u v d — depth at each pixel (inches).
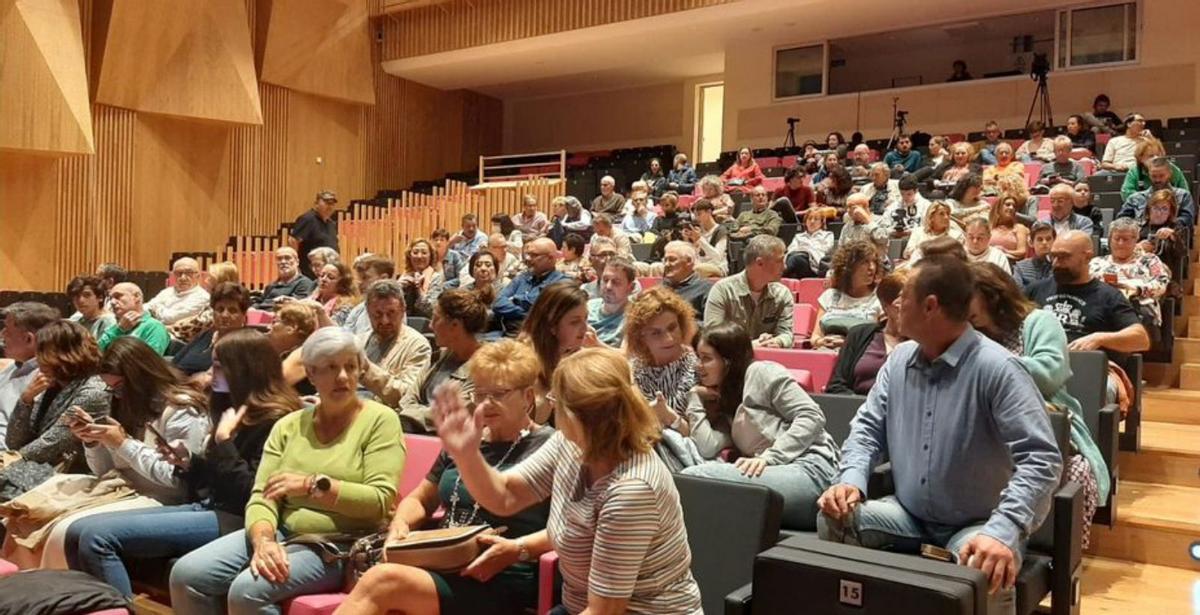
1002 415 78.0
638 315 113.8
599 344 118.0
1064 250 140.5
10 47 330.3
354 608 81.7
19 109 332.2
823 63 461.1
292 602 90.3
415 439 110.8
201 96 397.1
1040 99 415.5
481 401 91.7
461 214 401.1
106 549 100.4
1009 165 303.7
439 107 550.6
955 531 81.8
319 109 473.1
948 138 400.8
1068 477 99.1
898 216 251.9
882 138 448.8
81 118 345.7
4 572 91.1
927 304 80.4
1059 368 100.7
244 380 108.4
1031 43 455.8
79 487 111.8
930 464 81.9
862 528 84.7
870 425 88.3
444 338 130.6
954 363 80.9
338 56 474.3
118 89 372.5
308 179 466.9
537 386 108.5
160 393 117.3
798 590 68.7
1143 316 164.2
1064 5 411.2
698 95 543.2
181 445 110.0
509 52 470.9
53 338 128.0
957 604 62.5
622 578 65.8
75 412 110.0
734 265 258.2
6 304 319.3
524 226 330.6
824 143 446.6
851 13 422.9
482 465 75.9
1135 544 119.0
